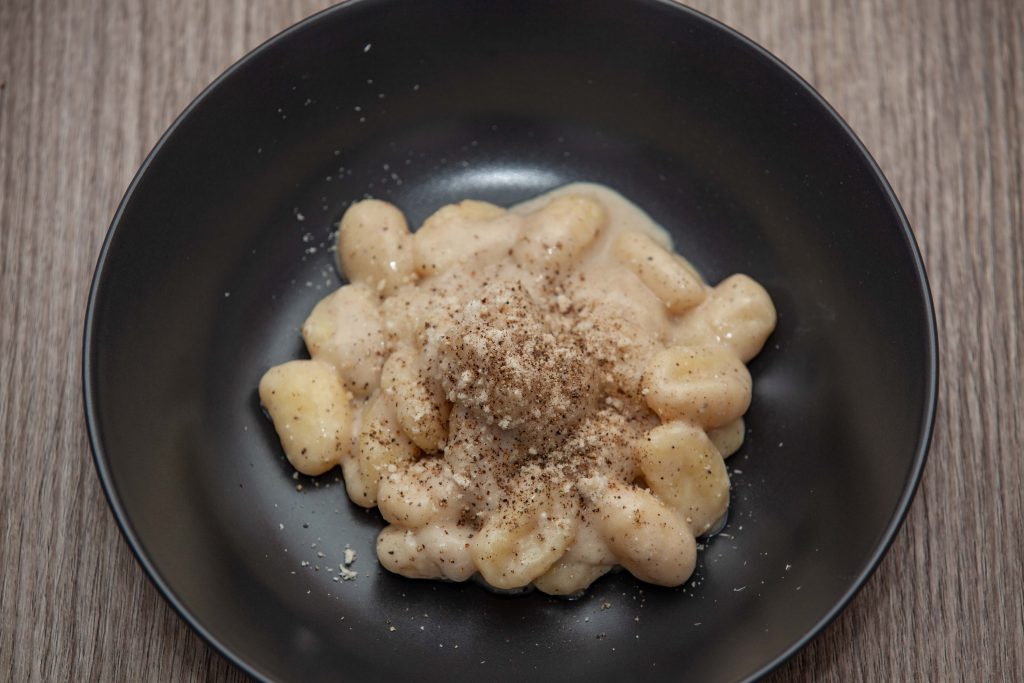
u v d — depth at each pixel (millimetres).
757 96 364
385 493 343
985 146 383
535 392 333
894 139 384
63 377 365
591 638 344
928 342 333
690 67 368
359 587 350
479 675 340
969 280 374
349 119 377
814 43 391
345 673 337
